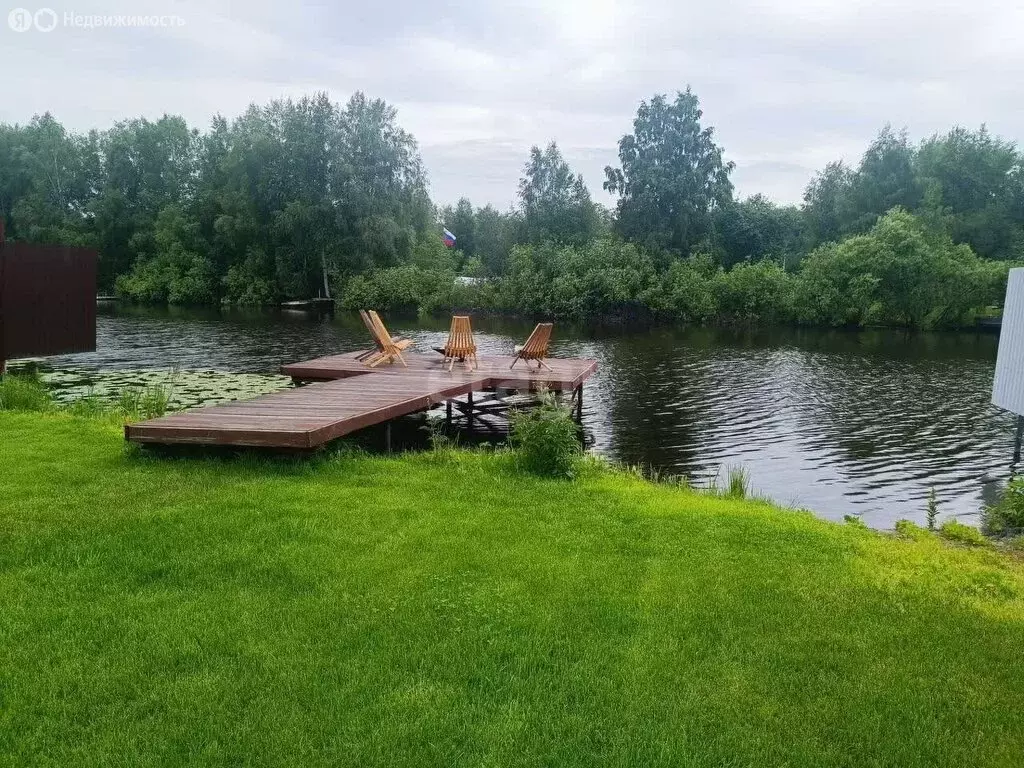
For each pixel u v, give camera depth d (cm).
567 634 357
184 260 4825
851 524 657
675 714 292
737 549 503
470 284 4188
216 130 5122
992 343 2838
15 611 357
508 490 630
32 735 263
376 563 435
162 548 448
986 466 1046
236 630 345
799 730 287
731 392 1634
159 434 688
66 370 1736
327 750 259
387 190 4391
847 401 1539
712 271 4072
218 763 252
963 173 4584
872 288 3484
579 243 4503
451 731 274
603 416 1357
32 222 5125
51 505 530
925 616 400
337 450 755
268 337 2659
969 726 296
